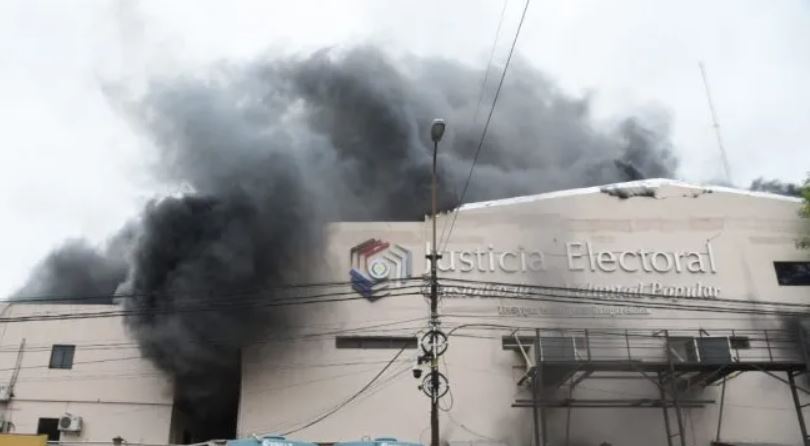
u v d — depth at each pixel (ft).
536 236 109.60
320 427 95.91
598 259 108.58
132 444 94.63
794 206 113.29
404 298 103.81
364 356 100.32
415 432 95.76
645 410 98.58
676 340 95.55
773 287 107.86
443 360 99.81
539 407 96.17
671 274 108.17
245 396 97.81
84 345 101.14
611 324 104.01
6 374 98.27
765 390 100.32
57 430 96.48
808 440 87.81
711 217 112.27
